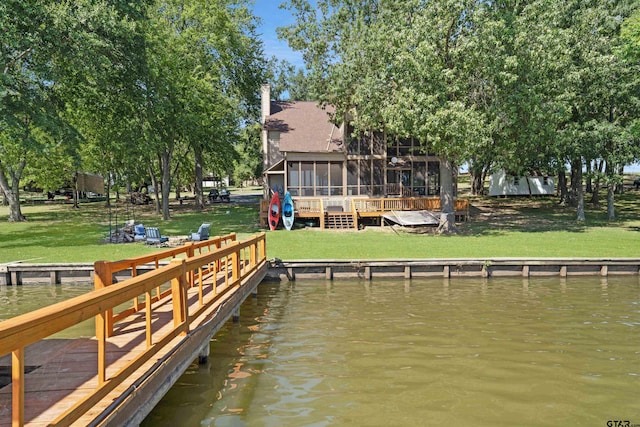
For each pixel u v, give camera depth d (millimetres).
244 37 38188
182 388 6203
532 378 6500
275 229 25578
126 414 3926
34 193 70688
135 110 25016
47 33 17766
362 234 23766
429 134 20594
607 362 7129
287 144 29531
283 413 5434
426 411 5477
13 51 18516
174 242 19562
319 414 5402
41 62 19281
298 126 32000
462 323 9398
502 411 5477
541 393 5996
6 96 17578
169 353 5047
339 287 13578
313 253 16984
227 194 51625
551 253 16562
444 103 20453
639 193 43156
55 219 31609
